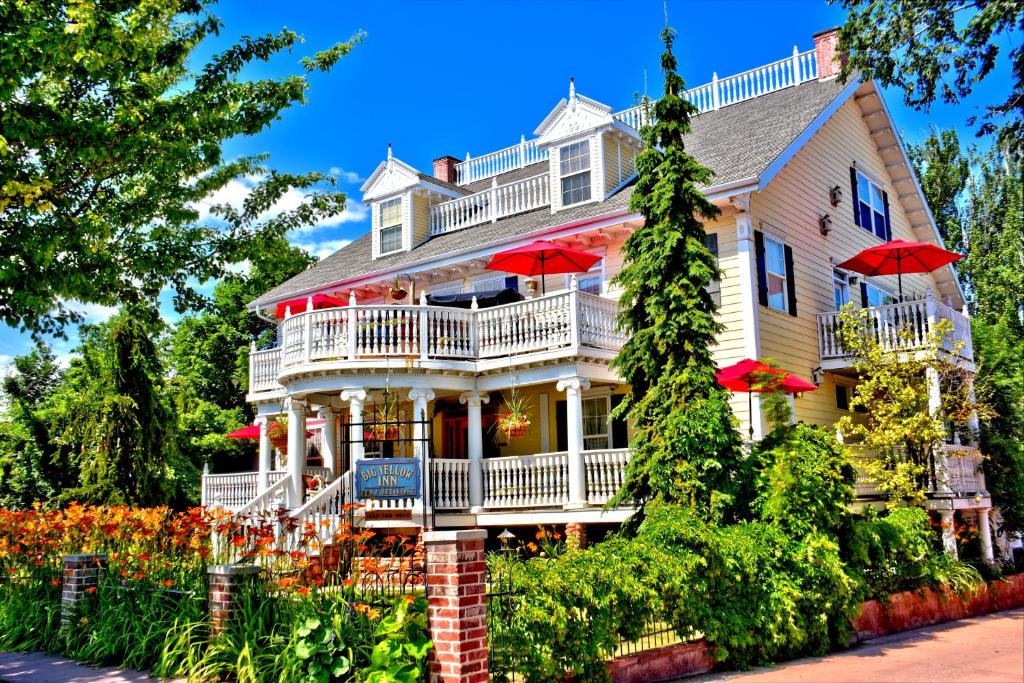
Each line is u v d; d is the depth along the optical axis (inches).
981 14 676.1
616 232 774.5
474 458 729.0
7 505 920.9
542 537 461.4
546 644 346.9
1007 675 405.1
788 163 802.2
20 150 495.2
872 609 559.5
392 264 958.4
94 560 468.1
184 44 557.3
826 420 801.6
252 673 332.2
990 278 1407.5
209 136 542.6
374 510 695.1
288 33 560.4
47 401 1332.4
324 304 994.1
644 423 551.8
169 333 1681.8
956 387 784.9
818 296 818.8
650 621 406.9
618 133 864.3
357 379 718.5
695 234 562.6
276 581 380.2
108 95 526.9
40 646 467.8
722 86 1033.5
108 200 552.4
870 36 741.3
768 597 456.8
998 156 1469.0
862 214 940.0
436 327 726.5
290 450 777.6
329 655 327.0
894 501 661.9
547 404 832.3
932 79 720.3
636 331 579.5
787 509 496.1
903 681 393.7
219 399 1628.9
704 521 499.5
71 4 454.0
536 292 854.5
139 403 920.9
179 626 387.9
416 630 327.3
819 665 443.8
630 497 556.1
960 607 661.9
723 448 521.0
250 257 622.2
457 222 1002.1
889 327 758.5
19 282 473.7
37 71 454.6
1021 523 808.3
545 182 919.7
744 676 414.0
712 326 532.1
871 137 991.0
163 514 531.8
